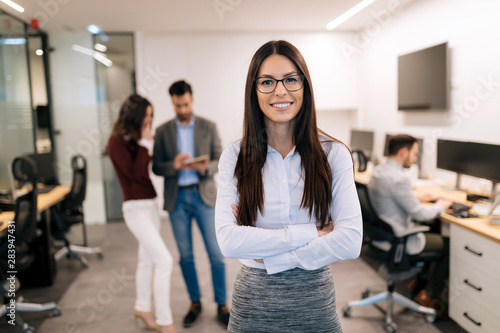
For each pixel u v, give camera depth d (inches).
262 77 41.3
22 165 149.6
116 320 112.0
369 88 215.0
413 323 107.8
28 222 110.4
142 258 101.8
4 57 175.3
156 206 101.3
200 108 220.7
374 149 211.2
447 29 147.7
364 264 150.3
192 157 108.0
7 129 177.9
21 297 122.0
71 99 219.1
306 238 40.4
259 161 43.2
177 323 108.7
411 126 177.8
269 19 189.3
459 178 138.9
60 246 154.6
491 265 88.2
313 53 221.6
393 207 102.6
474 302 94.7
